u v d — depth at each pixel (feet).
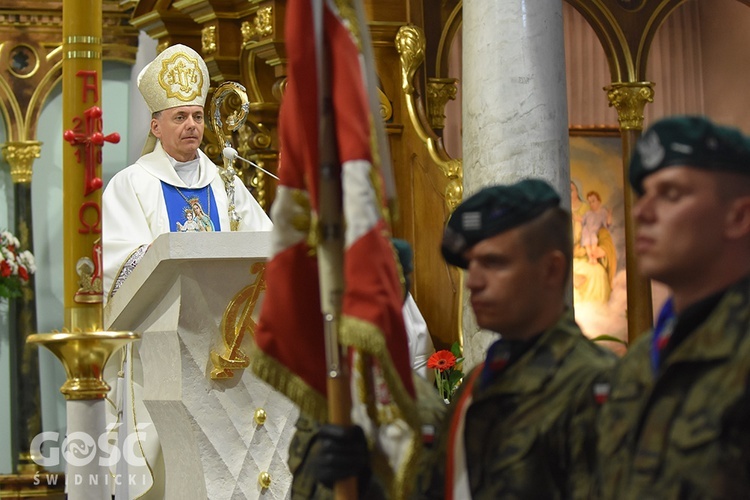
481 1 28.02
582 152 49.62
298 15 12.60
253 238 22.56
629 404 10.23
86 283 21.40
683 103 52.24
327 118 12.71
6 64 45.32
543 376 11.81
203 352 22.85
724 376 9.34
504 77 27.66
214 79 42.04
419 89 38.22
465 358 28.68
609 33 43.09
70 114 21.53
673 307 10.23
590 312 49.42
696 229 9.72
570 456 11.43
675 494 9.37
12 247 42.65
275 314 13.15
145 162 33.09
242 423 23.13
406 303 24.44
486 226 11.96
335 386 12.59
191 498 23.21
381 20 37.65
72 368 21.17
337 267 12.73
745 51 52.26
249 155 40.55
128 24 46.65
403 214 37.17
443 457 12.61
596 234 49.62
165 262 22.39
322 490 14.58
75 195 21.44
